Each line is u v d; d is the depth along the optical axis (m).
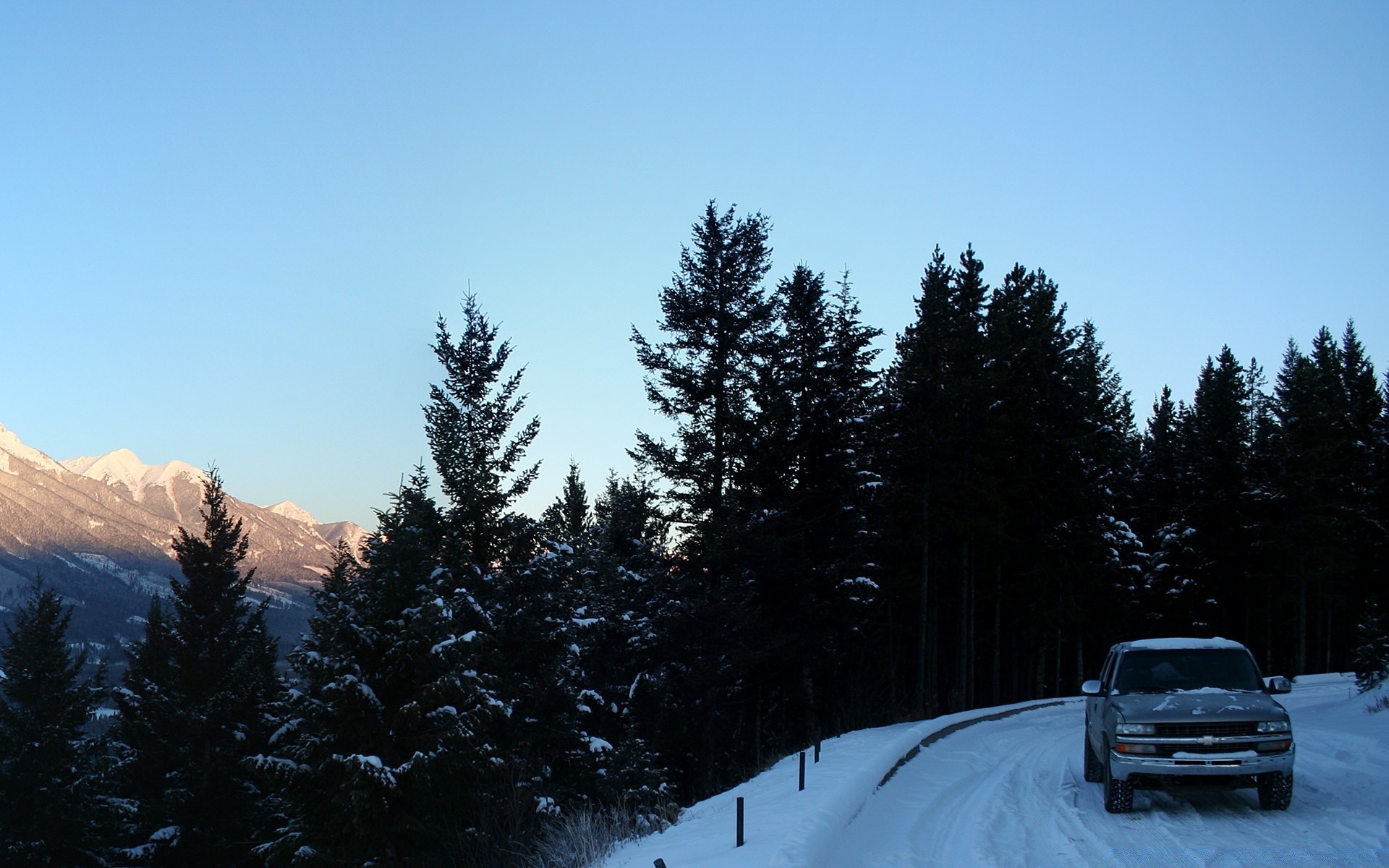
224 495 34.78
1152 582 58.69
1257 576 55.91
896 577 39.41
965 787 15.45
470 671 19.47
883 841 11.45
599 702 28.22
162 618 33.16
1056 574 43.91
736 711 37.59
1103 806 13.16
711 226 32.81
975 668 52.91
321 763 17.67
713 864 9.99
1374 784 13.44
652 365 32.00
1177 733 12.12
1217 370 70.62
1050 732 24.67
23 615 33.28
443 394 28.23
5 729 32.06
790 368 34.56
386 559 19.12
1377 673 31.97
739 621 30.45
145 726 31.08
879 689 38.28
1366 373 65.75
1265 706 12.36
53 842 30.97
